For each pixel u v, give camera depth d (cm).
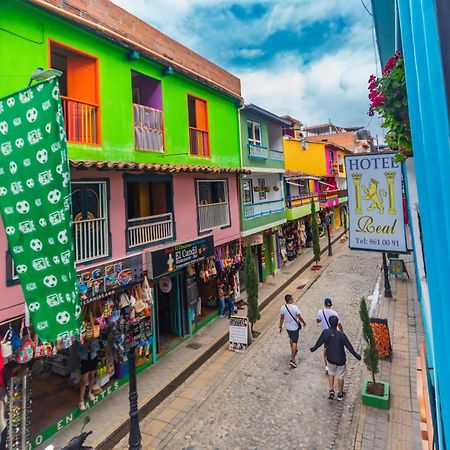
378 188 684
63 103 745
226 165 1370
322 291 1608
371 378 822
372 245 693
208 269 1204
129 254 862
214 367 958
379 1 455
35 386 842
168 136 1045
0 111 410
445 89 141
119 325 821
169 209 1051
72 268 389
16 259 408
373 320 912
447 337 159
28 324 582
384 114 378
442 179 147
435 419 351
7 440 600
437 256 163
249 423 710
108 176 825
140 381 897
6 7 635
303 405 752
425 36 154
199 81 1160
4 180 409
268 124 1845
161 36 1106
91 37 799
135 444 607
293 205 2147
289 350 1023
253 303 1102
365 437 627
